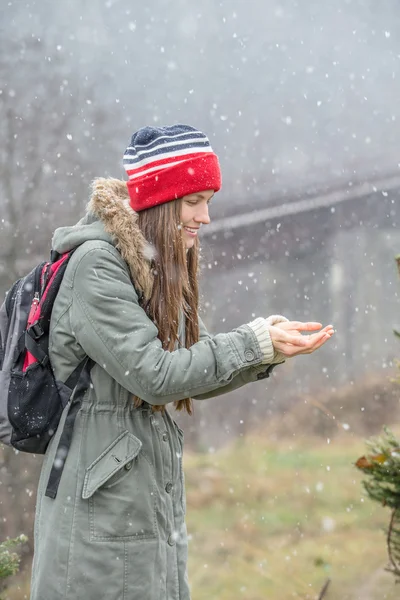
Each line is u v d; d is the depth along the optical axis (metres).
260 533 12.95
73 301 3.62
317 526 12.74
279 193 31.48
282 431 21.00
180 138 3.78
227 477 16.78
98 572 3.51
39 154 17.23
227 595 10.24
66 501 3.55
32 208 16.22
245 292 33.06
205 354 3.55
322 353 29.98
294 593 9.97
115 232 3.68
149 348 3.53
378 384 22.98
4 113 17.53
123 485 3.57
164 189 3.72
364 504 13.73
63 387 3.64
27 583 10.33
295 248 33.00
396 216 32.94
